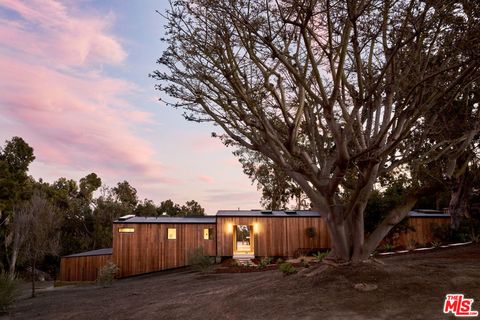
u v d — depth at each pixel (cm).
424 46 1028
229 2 887
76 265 2798
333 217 998
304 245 2552
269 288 976
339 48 863
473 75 917
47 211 2192
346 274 922
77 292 1931
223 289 1180
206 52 973
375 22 885
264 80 952
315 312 737
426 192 1034
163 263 2564
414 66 1028
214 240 2612
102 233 4644
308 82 1030
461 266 1003
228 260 2494
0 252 3356
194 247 2598
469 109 1317
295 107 1194
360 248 992
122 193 6241
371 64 1122
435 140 1427
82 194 5941
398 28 909
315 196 1049
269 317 756
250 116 1062
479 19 891
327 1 752
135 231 2584
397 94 1052
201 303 1005
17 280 1501
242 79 1052
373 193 2342
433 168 1253
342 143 834
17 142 4544
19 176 4397
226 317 814
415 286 798
